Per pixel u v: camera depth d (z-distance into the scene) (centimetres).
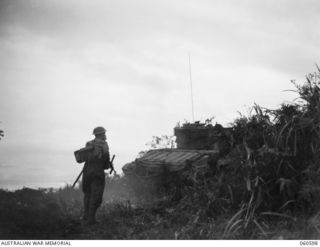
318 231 641
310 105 868
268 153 790
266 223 713
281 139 823
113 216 870
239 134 901
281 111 884
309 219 681
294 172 792
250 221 698
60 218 823
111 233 731
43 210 862
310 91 895
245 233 669
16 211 823
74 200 1055
